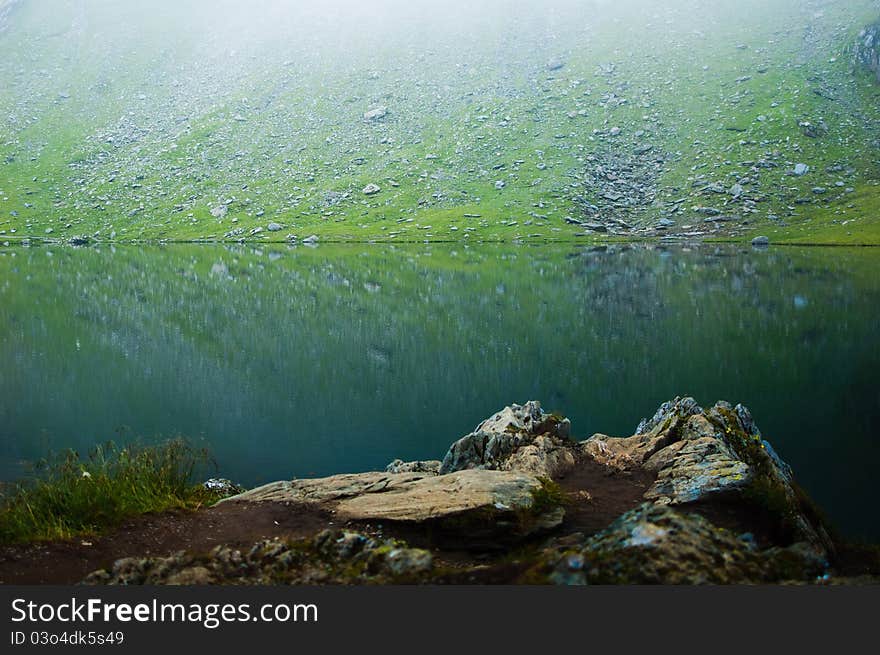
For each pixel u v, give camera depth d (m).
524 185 150.25
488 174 157.25
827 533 15.13
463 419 28.80
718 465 15.81
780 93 160.50
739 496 14.52
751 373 34.69
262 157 174.38
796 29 186.88
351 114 187.88
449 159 164.25
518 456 18.17
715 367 36.31
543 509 14.05
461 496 14.18
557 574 8.27
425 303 62.62
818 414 27.42
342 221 146.00
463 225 137.25
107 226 150.12
